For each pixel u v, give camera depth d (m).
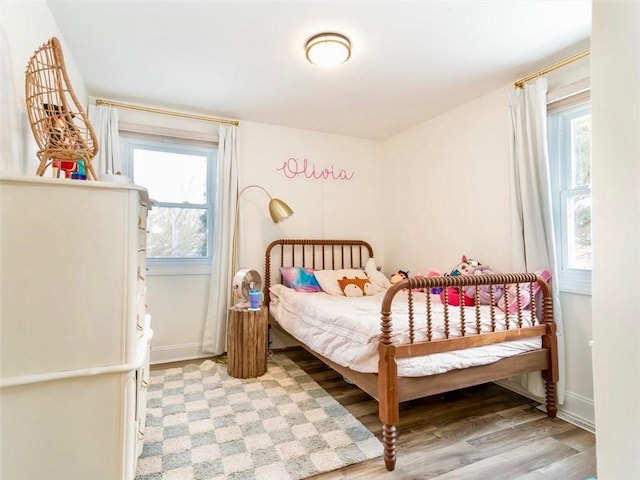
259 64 2.32
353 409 2.21
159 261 3.14
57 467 1.05
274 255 3.58
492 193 2.71
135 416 1.37
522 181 2.35
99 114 2.82
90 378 1.09
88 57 2.25
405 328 1.79
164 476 1.53
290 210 3.24
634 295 0.53
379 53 2.18
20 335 1.01
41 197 1.04
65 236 1.07
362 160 4.05
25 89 1.39
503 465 1.64
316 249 3.79
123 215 1.14
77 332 1.08
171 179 3.22
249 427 1.95
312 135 3.77
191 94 2.81
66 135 1.29
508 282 1.95
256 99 2.91
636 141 0.52
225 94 2.81
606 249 0.56
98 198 1.11
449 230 3.12
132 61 2.29
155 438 1.83
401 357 1.65
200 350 3.23
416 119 3.37
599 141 0.57
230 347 2.74
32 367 1.02
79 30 1.95
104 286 1.11
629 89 0.53
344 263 3.92
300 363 3.10
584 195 2.17
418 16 1.82
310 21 1.87
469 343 1.83
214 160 3.37
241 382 2.62
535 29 1.93
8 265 1.01
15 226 1.01
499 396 2.44
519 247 2.37
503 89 2.63
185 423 1.99
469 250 2.91
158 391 2.43
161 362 3.06
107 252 1.12
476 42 2.06
